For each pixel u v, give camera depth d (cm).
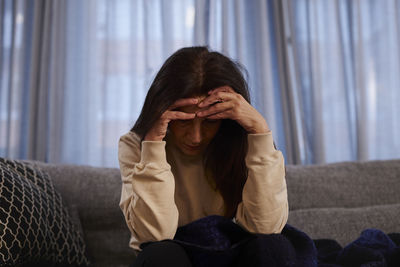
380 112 229
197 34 217
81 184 154
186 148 102
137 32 222
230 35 227
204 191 113
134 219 95
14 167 132
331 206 158
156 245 79
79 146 216
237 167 109
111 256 147
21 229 108
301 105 220
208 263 88
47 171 153
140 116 102
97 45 222
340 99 226
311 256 99
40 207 120
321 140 219
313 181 160
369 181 162
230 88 100
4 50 216
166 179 96
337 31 228
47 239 117
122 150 111
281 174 101
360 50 226
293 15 226
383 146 227
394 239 131
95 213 151
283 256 81
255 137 100
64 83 214
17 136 210
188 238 96
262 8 223
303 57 227
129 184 101
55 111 210
